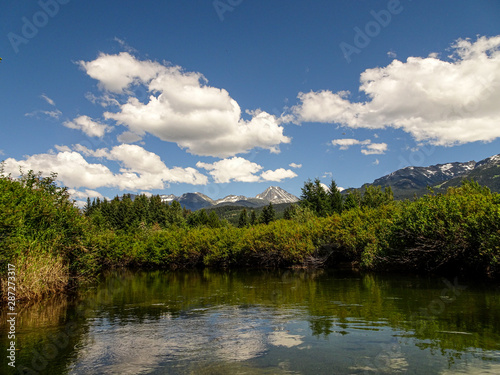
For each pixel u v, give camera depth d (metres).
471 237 14.41
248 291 15.34
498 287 12.45
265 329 7.94
